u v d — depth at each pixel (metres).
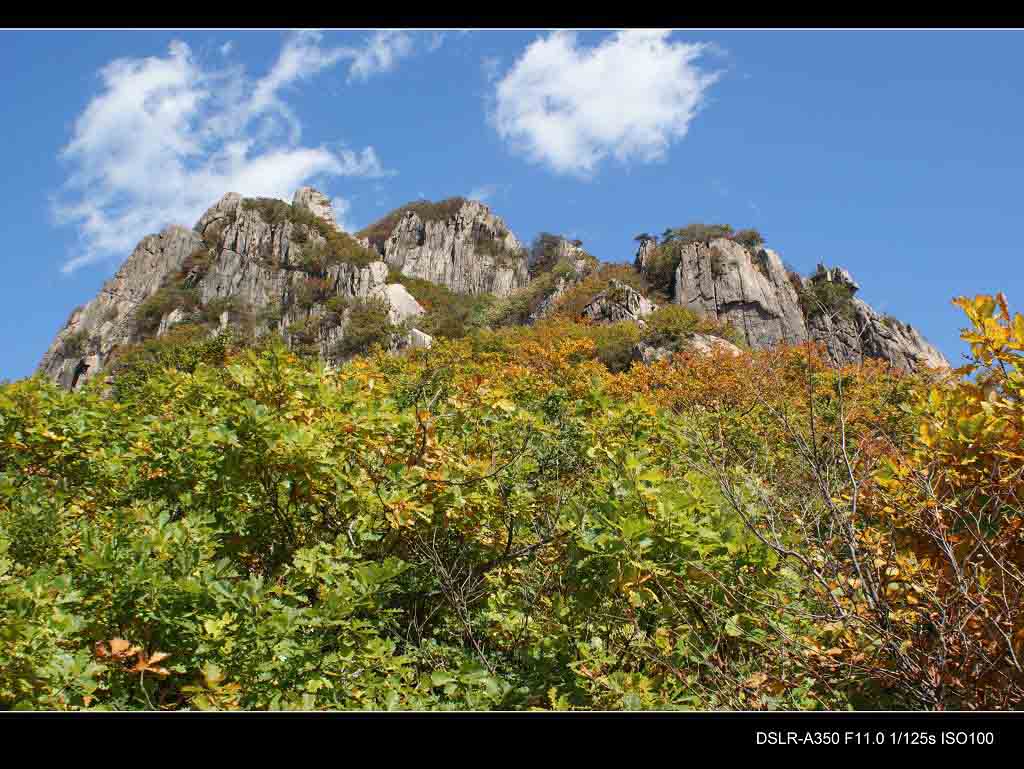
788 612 3.27
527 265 140.88
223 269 109.19
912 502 3.26
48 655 2.56
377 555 4.32
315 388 4.73
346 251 111.25
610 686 2.88
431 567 4.05
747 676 3.03
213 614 2.93
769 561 3.24
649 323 41.31
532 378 10.10
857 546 3.06
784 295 71.06
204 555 3.36
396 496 3.91
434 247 138.00
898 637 2.84
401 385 7.60
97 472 5.19
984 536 2.92
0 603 2.73
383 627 3.81
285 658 2.86
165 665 2.96
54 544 3.85
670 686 3.08
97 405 6.45
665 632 3.23
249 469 4.02
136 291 114.69
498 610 4.11
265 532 4.34
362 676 3.08
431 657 3.64
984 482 3.11
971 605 2.87
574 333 44.09
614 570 3.23
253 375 4.56
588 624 3.48
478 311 92.38
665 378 19.45
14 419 5.46
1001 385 3.30
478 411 5.11
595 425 5.07
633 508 3.44
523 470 4.78
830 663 2.97
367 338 82.94
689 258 74.12
